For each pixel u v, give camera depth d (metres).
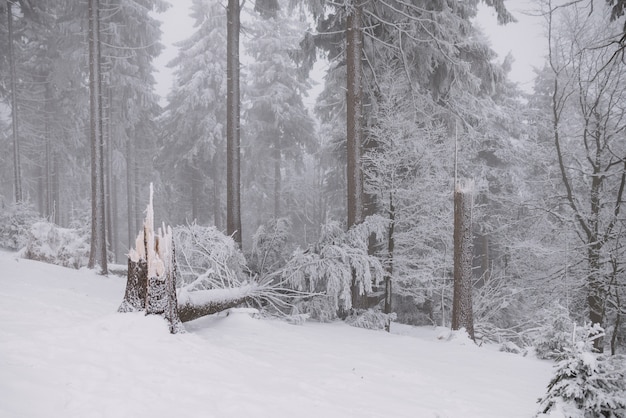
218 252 10.20
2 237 18.73
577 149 16.38
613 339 13.73
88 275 13.79
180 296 6.89
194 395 3.97
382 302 15.48
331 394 4.70
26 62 29.05
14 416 3.03
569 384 4.21
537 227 16.81
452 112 15.55
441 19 13.77
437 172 14.48
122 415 3.36
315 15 13.58
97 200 15.45
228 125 13.41
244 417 3.67
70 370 3.99
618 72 13.78
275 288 10.48
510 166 22.89
